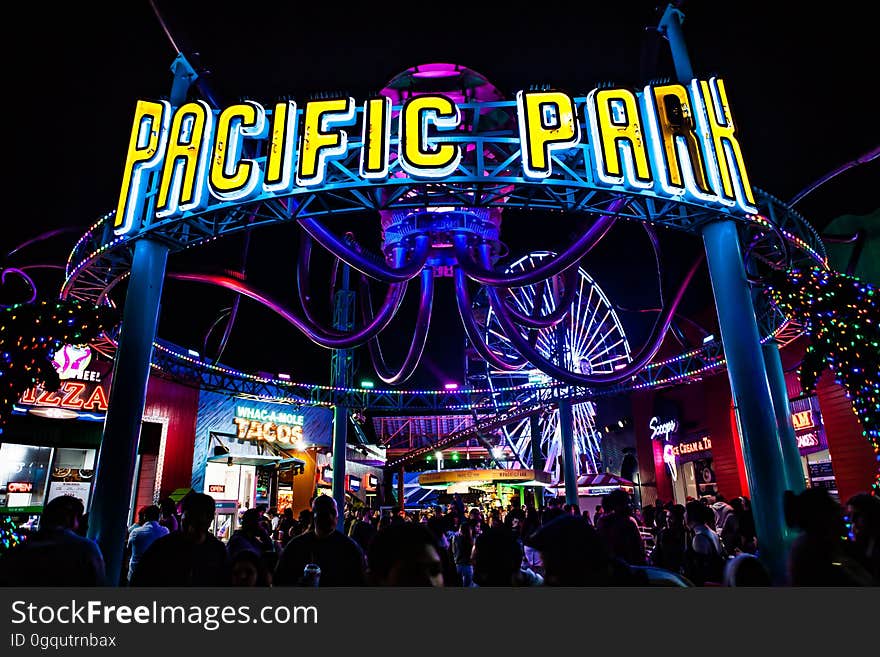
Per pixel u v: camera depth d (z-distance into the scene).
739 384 9.38
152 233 10.25
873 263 16.70
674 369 22.88
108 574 8.50
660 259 15.62
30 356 7.92
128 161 10.38
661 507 15.16
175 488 22.59
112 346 18.41
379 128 9.82
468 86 12.73
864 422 8.02
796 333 16.25
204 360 24.06
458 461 39.19
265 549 8.48
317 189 9.64
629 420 46.03
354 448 34.00
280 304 15.14
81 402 20.03
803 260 14.26
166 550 4.96
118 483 9.05
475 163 11.38
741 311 9.63
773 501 8.59
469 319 15.51
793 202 14.27
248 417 26.62
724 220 10.13
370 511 21.23
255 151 10.97
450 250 15.57
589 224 13.50
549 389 26.14
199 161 10.02
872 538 3.91
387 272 12.68
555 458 32.16
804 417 23.41
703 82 10.40
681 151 9.86
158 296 10.30
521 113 9.95
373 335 14.68
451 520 10.01
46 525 4.91
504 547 3.04
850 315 8.07
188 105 10.41
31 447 19.56
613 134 9.82
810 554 3.34
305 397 25.41
